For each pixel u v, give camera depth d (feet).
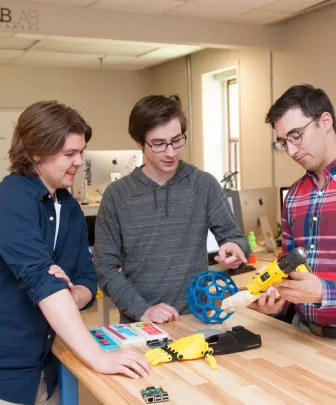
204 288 5.29
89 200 16.72
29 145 4.38
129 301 5.66
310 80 16.26
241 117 19.38
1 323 4.56
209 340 4.54
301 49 16.46
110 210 5.98
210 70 20.72
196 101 21.79
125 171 17.08
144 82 25.41
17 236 4.20
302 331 4.96
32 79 23.35
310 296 4.31
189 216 5.99
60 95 23.94
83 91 24.35
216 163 21.86
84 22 14.06
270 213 12.22
